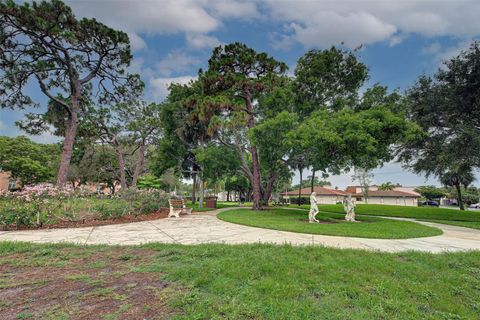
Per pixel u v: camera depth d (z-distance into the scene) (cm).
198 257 470
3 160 2869
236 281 357
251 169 2488
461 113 1571
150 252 510
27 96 1870
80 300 297
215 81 1800
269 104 1736
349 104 1716
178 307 283
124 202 1221
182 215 1423
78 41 1777
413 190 5775
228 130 1898
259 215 1398
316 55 1745
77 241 627
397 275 407
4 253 490
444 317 289
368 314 282
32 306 280
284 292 324
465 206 5325
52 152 4012
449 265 469
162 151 2309
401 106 1466
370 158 1191
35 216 872
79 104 2231
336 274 389
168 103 2288
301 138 1218
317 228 886
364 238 740
